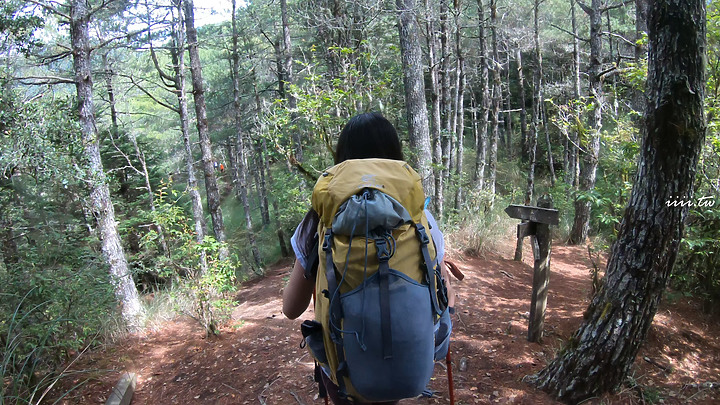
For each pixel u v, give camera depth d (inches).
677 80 118.9
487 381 151.6
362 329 53.6
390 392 54.6
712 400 144.9
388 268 54.9
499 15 643.5
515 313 222.2
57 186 313.6
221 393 167.8
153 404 169.8
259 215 1006.4
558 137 935.7
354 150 67.0
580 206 485.4
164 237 253.1
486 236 390.3
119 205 575.8
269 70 858.8
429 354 56.0
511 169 853.2
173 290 282.5
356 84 289.1
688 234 195.0
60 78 307.6
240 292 395.2
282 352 194.4
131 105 968.9
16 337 154.8
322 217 59.3
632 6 705.0
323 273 58.1
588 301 243.4
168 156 1127.6
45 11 327.6
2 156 263.7
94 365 201.5
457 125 669.3
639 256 131.4
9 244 262.5
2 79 287.3
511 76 1210.6
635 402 138.3
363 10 397.4
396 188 58.1
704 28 118.4
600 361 136.9
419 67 345.7
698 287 211.0
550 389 143.4
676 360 171.9
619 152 241.0
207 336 231.1
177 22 442.0
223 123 1128.8
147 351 224.7
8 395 152.9
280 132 279.0
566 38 867.4
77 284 209.9
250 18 806.5
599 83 453.1
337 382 58.6
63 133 300.5
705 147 196.4
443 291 60.8
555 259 415.5
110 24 456.1
